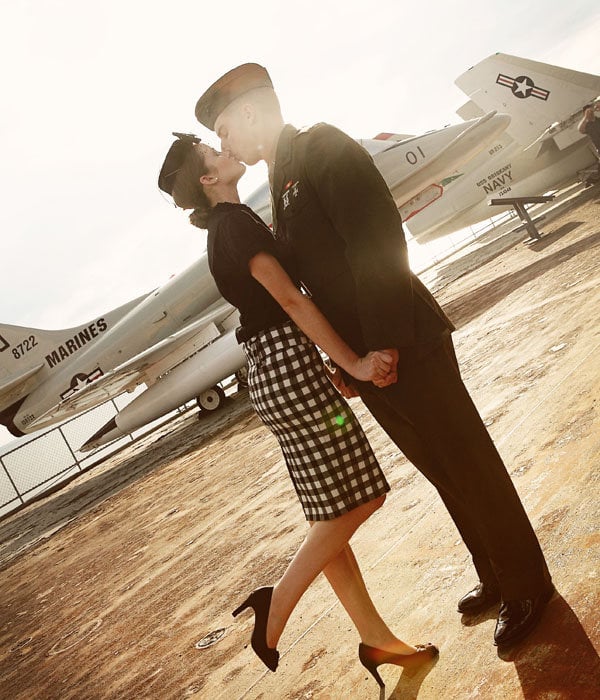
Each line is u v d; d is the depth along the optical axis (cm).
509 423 300
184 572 375
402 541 241
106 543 601
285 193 153
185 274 1391
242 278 157
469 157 1346
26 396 1564
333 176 139
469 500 152
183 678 231
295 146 148
